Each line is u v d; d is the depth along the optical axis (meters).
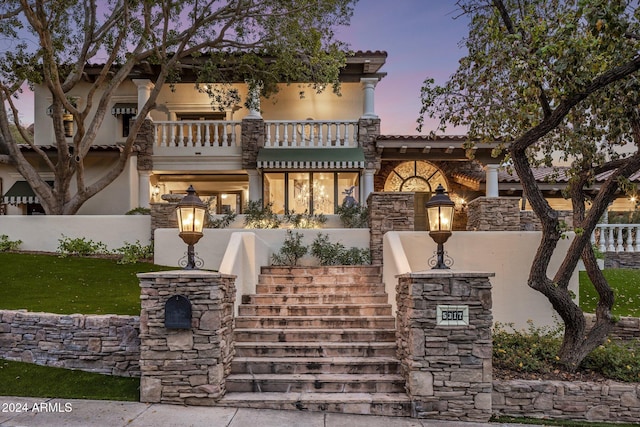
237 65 16.78
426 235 10.84
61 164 15.60
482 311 7.21
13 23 14.30
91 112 20.05
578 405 7.21
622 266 15.05
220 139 19.39
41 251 14.52
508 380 7.48
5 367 8.08
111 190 18.56
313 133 18.62
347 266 11.66
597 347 8.49
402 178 21.14
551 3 8.95
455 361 7.14
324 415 7.03
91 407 6.95
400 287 8.12
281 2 14.59
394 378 7.68
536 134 8.04
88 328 8.22
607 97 8.52
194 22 15.16
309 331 8.80
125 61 16.41
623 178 7.94
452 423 6.93
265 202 18.23
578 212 9.19
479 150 17.83
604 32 6.93
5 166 19.17
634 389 7.18
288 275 11.21
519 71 7.58
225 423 6.55
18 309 9.09
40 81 14.04
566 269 8.38
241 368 8.00
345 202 16.19
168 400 7.20
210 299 7.30
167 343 7.25
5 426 6.20
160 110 20.03
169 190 21.06
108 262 13.09
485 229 12.77
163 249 13.01
